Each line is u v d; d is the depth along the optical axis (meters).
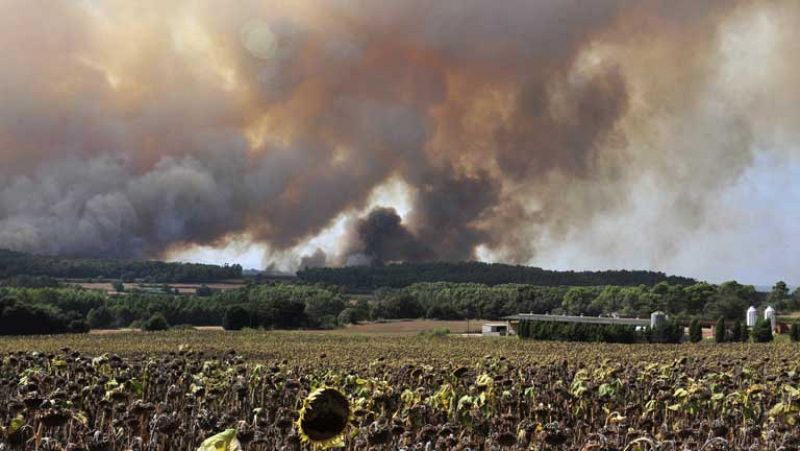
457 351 95.25
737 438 16.25
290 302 193.12
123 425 12.02
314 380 19.22
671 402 17.91
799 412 15.84
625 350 99.69
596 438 11.41
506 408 16.36
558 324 146.50
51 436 11.51
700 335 143.75
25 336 136.12
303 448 10.27
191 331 167.75
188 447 12.33
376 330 184.75
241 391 17.55
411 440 11.63
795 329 142.12
